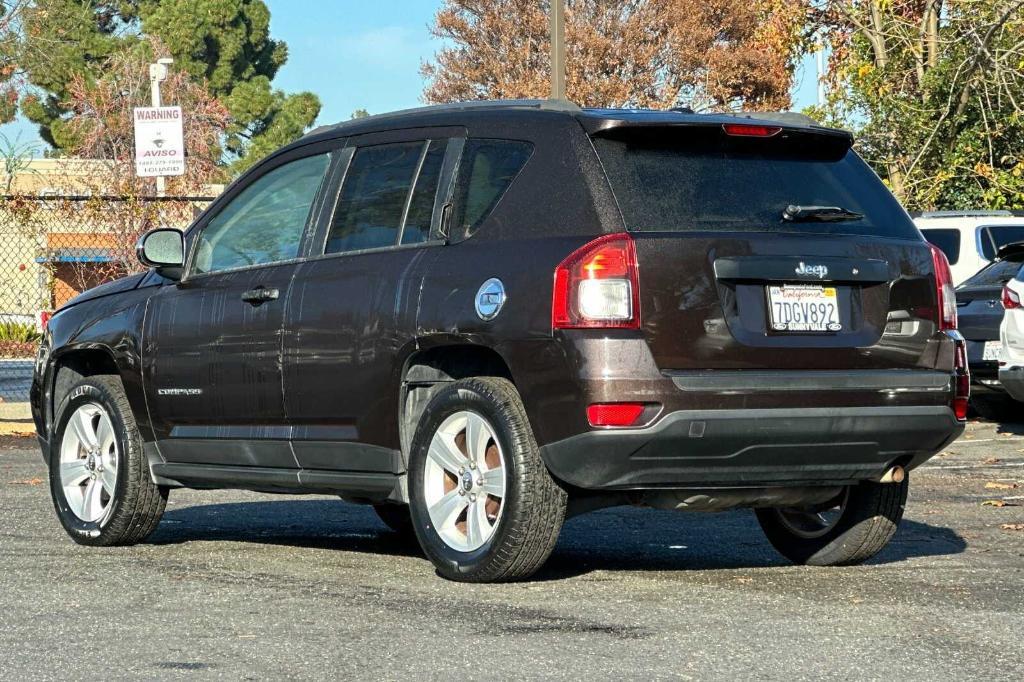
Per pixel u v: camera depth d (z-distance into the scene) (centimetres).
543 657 558
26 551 845
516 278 684
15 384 2164
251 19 7719
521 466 681
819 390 684
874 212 736
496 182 724
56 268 2056
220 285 838
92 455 888
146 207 1973
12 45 4412
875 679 525
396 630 608
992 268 1895
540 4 6350
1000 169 3027
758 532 924
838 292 702
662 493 703
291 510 1057
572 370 657
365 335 745
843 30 3434
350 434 761
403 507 934
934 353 724
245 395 810
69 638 596
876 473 718
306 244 804
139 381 869
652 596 686
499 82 6347
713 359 668
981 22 2778
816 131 726
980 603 673
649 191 685
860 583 728
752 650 571
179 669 541
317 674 533
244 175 867
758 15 3606
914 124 3056
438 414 719
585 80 6262
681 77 6444
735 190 702
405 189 765
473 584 715
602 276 659
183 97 5900
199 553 837
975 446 1559
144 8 7675
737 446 670
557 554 831
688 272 668
